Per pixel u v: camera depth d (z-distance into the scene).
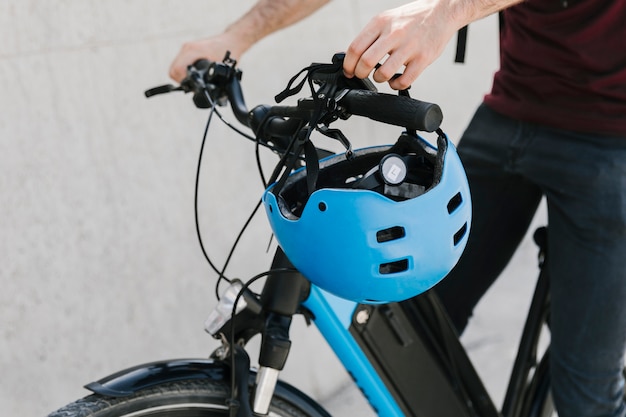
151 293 2.33
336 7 2.94
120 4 2.24
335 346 1.46
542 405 1.85
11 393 2.01
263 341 1.33
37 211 2.06
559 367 1.69
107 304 2.21
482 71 3.94
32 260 2.05
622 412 1.73
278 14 1.62
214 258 2.50
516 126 1.67
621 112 1.54
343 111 1.11
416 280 1.07
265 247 2.66
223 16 2.52
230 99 1.41
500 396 2.69
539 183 1.65
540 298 1.79
